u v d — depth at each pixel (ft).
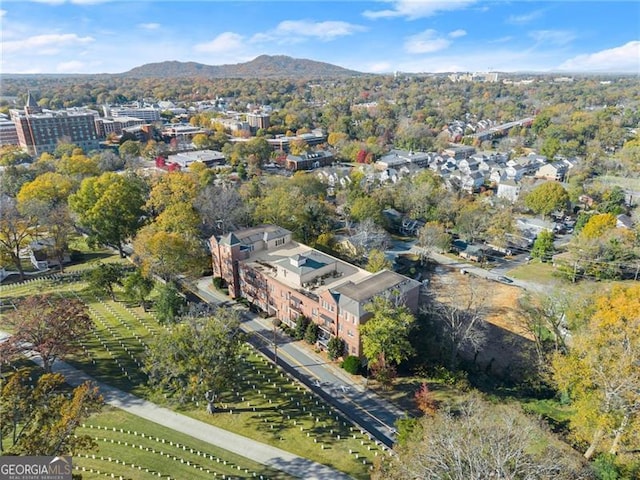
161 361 144.36
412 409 161.38
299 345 199.11
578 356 148.46
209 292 247.29
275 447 139.33
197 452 135.54
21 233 259.39
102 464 129.49
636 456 126.11
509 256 316.60
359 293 183.21
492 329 220.84
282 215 299.38
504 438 110.52
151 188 339.98
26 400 111.34
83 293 232.53
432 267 297.94
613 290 167.84
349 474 130.00
